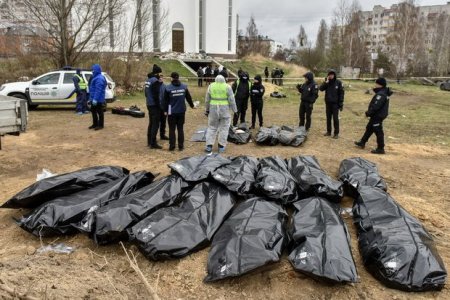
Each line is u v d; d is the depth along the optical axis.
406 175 7.08
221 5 45.44
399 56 44.97
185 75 34.97
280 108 16.64
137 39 25.38
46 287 3.03
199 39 45.75
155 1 38.09
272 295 3.57
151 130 8.62
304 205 4.69
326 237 3.87
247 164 5.81
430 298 3.50
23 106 6.60
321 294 3.58
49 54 20.61
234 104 8.19
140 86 22.84
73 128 10.93
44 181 5.04
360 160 6.77
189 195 4.81
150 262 4.03
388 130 11.63
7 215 5.13
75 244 4.41
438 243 4.52
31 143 9.15
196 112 14.71
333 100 9.83
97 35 21.59
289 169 6.11
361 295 3.55
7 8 20.11
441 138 10.48
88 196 4.85
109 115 13.46
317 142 9.54
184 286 3.67
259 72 42.28
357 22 55.88
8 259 4.03
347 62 52.47
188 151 8.47
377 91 8.44
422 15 57.91
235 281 3.71
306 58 48.97
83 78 13.64
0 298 2.92
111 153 8.28
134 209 4.45
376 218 4.38
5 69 20.48
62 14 19.27
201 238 4.16
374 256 3.81
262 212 4.46
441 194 6.16
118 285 3.57
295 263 3.64
